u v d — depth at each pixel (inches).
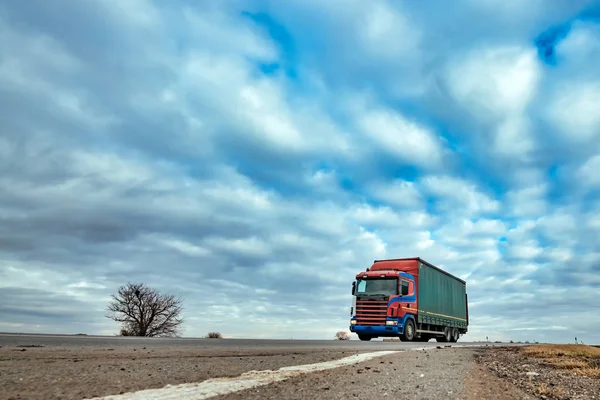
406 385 212.2
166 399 142.5
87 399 134.5
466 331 1422.2
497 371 350.3
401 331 951.0
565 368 409.7
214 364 255.6
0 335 488.4
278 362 293.1
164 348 384.5
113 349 347.6
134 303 1558.8
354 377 233.8
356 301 979.3
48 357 255.4
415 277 1043.3
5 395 132.4
